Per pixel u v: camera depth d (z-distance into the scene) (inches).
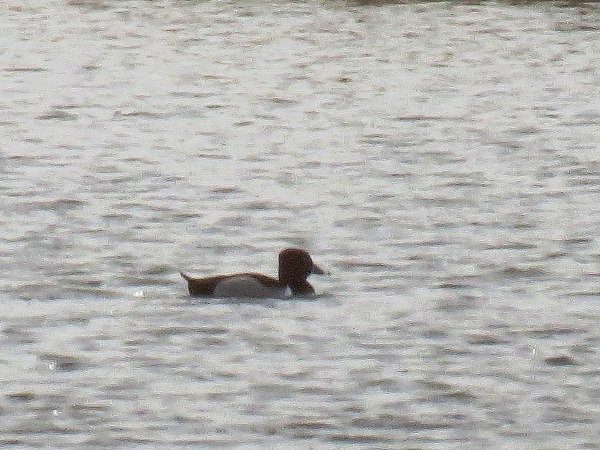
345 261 1359.5
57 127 2113.7
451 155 1881.2
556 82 2512.3
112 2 3681.1
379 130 2075.5
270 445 939.3
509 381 1053.8
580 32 3105.3
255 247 1416.1
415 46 2942.9
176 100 2359.7
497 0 3577.8
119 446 937.5
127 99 2370.8
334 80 2556.6
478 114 2204.7
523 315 1203.9
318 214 1549.0
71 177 1740.9
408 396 1023.6
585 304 1235.2
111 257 1371.8
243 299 1232.2
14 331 1159.0
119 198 1622.8
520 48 2901.1
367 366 1080.2
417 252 1393.9
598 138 2004.2
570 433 960.9
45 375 1065.5
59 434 957.2
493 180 1722.4
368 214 1545.3
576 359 1100.5
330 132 2064.5
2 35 3166.8
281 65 2726.4
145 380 1052.5
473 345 1129.4
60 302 1235.2
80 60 2810.0
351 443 944.3
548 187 1683.1
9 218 1528.1
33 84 2536.9
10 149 1930.4
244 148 1946.4
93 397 1021.8
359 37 3068.4
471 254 1387.8
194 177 1745.8
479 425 975.0
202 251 1401.3
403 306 1224.2
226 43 3011.8
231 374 1064.2
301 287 1248.2
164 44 3002.0
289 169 1795.0
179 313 1198.9
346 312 1203.9
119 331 1157.1
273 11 3464.6
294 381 1050.1
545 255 1385.3
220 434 957.2
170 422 976.3
